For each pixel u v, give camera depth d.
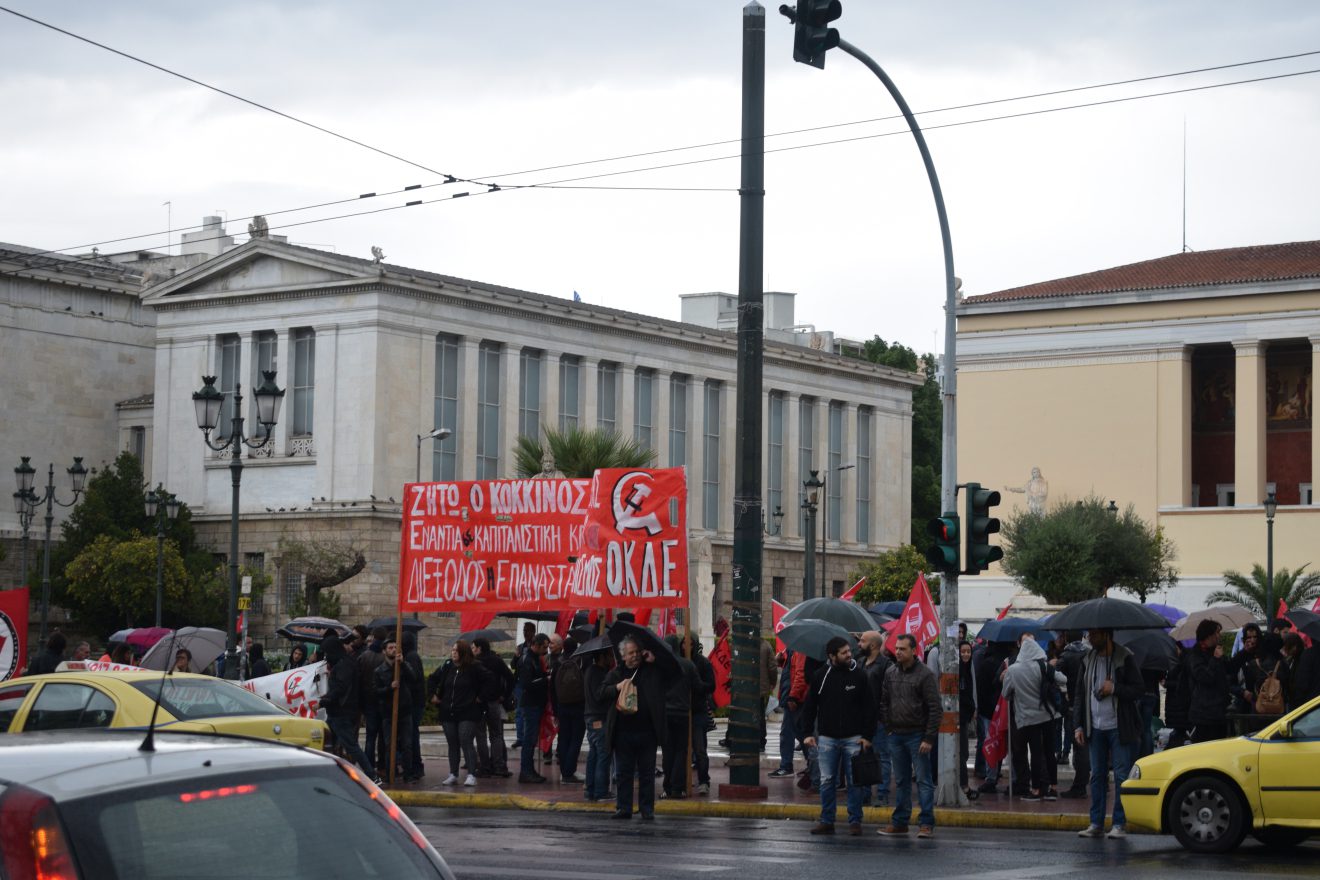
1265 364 77.50
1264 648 24.02
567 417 81.31
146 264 88.31
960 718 22.64
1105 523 62.81
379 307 72.62
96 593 66.44
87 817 5.36
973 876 14.55
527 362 79.81
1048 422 80.25
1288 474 77.69
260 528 74.62
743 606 22.53
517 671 25.41
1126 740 18.31
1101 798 18.48
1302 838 17.53
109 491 70.88
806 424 93.81
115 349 82.44
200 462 76.88
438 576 24.34
